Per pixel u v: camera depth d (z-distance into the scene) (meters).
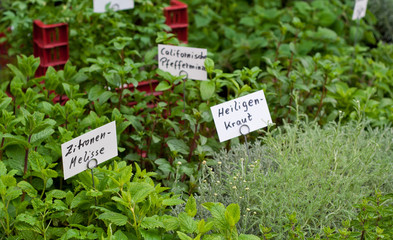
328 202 1.07
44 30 1.41
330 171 1.13
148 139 1.22
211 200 1.09
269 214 1.03
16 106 1.18
